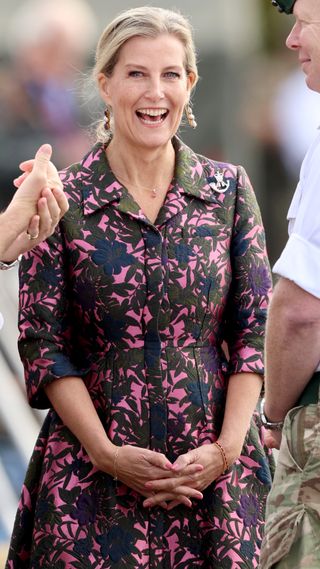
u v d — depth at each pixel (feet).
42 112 97.50
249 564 57.88
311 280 49.57
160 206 58.80
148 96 57.47
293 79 116.37
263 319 59.47
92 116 76.89
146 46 57.36
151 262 57.77
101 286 57.57
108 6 101.40
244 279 59.36
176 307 57.88
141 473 56.70
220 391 58.95
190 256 58.23
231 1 110.93
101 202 58.18
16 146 97.35
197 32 109.91
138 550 57.21
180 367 57.93
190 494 57.06
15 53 98.94
